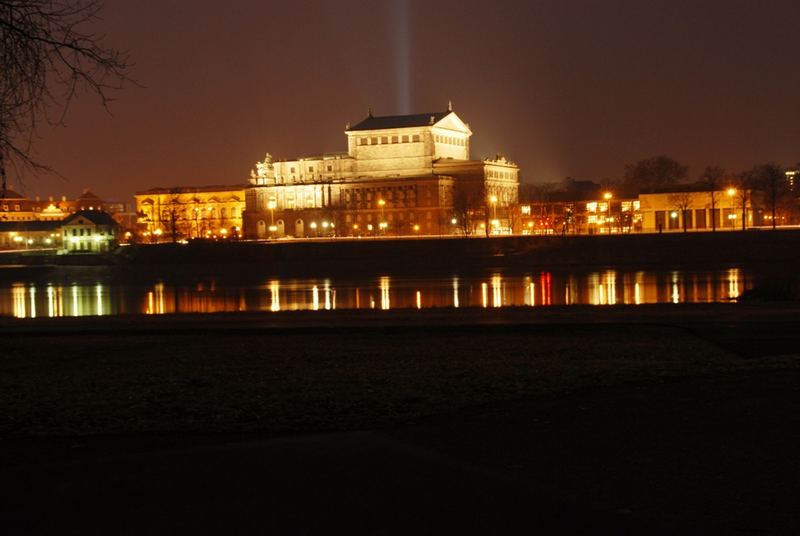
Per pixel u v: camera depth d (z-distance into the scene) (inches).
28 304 4254.4
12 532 501.4
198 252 6471.5
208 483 597.0
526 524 518.9
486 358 1519.4
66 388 1239.5
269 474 621.0
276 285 4909.0
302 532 499.5
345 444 726.5
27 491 580.1
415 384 1182.9
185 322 2383.1
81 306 4094.5
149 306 4023.1
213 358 1595.7
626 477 629.0
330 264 5890.8
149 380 1309.1
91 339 1977.1
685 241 5703.7
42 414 1006.4
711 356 1492.4
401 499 563.2
